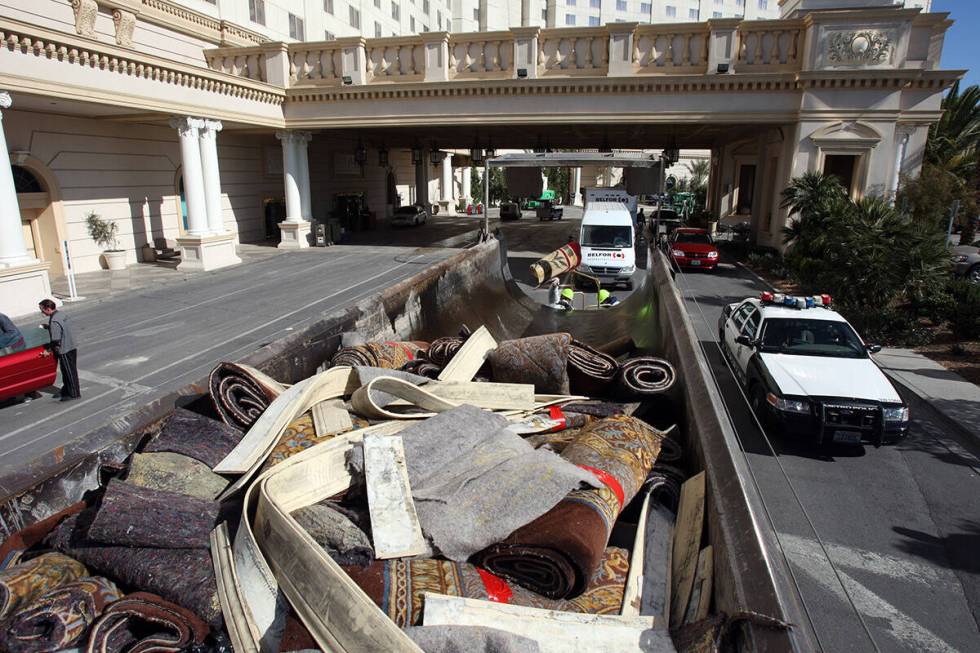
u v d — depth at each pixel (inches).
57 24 724.7
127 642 90.3
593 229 805.2
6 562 109.0
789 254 870.4
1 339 356.5
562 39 858.8
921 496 298.0
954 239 1154.0
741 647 78.0
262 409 159.6
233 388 157.0
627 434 150.4
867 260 605.9
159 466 125.6
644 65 848.9
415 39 890.7
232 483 127.9
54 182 743.7
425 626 85.9
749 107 850.8
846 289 625.3
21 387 361.1
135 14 842.2
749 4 3075.8
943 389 450.6
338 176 1417.3
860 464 329.4
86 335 514.9
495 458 125.2
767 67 844.0
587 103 860.0
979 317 572.1
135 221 869.8
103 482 130.0
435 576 98.0
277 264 887.1
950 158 977.5
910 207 840.3
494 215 2084.2
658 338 305.0
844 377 349.4
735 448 126.1
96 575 106.4
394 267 855.7
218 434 141.4
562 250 655.8
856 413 324.8
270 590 94.4
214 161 844.6
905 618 214.8
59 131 745.6
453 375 211.3
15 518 113.1
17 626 90.0
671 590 106.3
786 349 382.0
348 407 165.3
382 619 81.9
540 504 108.2
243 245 1093.8
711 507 113.1
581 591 99.1
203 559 104.5
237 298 652.7
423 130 1144.2
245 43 1100.5
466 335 272.1
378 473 116.1
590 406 191.5
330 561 90.5
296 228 1048.8
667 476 143.9
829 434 327.3
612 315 483.8
